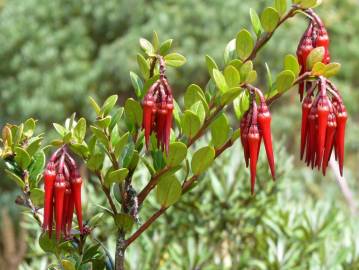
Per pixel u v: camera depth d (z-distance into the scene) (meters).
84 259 2.57
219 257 4.34
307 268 4.18
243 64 2.37
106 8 12.88
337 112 2.28
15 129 2.62
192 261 4.03
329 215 4.32
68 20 13.19
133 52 12.37
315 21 2.41
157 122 2.26
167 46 2.46
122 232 2.52
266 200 4.33
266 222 4.29
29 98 12.73
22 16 13.10
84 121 2.45
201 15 12.39
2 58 13.02
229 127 2.48
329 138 2.28
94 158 2.40
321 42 2.39
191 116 2.43
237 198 4.32
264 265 4.10
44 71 12.73
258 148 2.25
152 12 12.72
